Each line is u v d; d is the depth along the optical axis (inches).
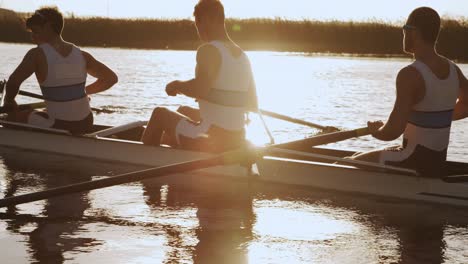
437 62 193.5
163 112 235.5
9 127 283.1
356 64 1199.6
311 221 181.5
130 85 668.7
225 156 192.7
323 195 213.0
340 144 359.9
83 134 256.8
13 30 1774.1
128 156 249.3
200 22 213.8
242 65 214.4
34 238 161.5
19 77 250.5
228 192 215.5
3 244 156.4
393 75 908.0
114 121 417.1
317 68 1073.5
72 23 1660.9
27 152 275.1
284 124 431.5
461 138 377.7
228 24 1590.8
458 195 199.2
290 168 225.5
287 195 212.1
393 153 205.6
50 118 259.8
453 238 166.9
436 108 195.8
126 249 153.6
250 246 157.6
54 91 255.1
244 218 183.3
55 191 176.9
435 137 198.2
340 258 149.5
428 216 188.7
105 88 265.1
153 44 1673.2
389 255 152.1
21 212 186.5
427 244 161.5
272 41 1562.5
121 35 1660.9
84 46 1748.3
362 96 611.2
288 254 151.9
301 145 208.1
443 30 1227.2
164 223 176.9
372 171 210.2
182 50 1662.2
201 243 159.3
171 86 213.5
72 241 159.3
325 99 583.8
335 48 1491.1
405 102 190.5
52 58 251.6
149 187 222.1
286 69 1048.2
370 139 374.9
